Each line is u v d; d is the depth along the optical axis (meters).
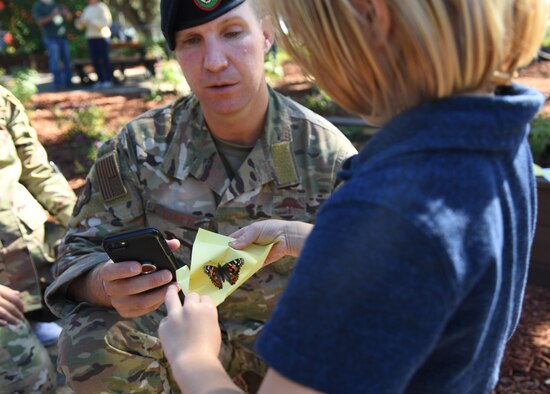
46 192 2.60
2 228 2.37
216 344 1.08
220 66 1.82
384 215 0.79
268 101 2.02
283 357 0.82
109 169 2.04
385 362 0.78
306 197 1.98
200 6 1.80
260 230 1.58
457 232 0.79
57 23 11.21
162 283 1.65
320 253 0.82
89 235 2.03
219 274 1.48
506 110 0.84
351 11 0.87
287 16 0.94
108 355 1.83
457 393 0.92
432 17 0.82
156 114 2.10
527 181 0.96
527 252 0.99
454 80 0.85
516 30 0.89
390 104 0.92
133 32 18.19
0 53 15.71
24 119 2.62
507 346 2.62
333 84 0.98
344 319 0.80
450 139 0.82
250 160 1.97
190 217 2.00
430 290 0.77
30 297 2.38
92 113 6.63
